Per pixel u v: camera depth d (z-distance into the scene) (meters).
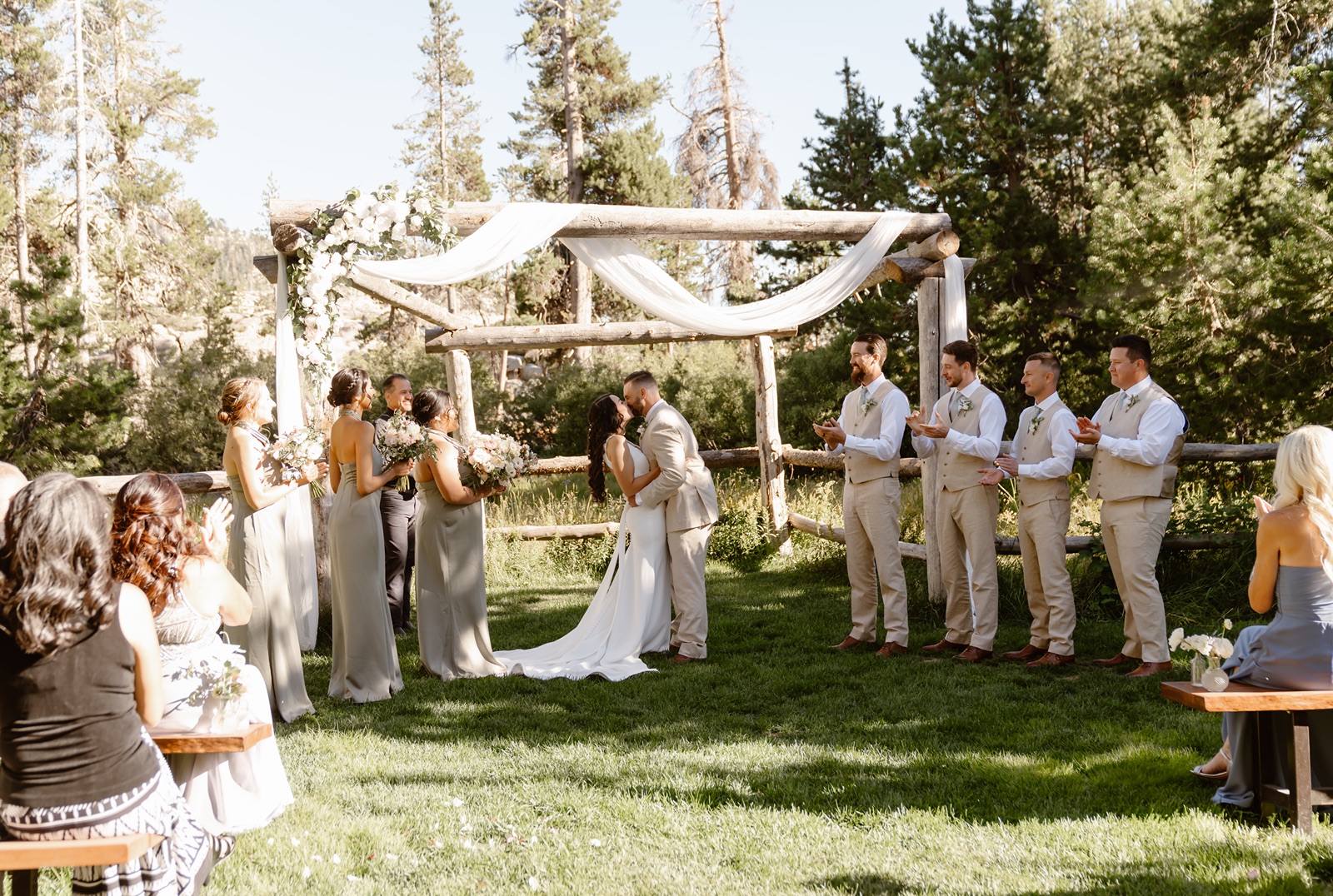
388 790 3.92
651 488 6.19
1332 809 3.47
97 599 2.34
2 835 2.35
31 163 24.55
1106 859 3.18
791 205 21.17
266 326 23.28
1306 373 9.40
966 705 5.08
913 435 6.82
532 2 27.14
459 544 5.87
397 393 6.55
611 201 26.80
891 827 3.50
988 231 13.88
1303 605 3.42
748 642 6.66
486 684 5.65
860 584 6.48
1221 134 11.36
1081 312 13.88
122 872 2.38
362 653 5.39
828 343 18.89
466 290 28.08
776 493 10.20
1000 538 7.54
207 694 3.15
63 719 2.31
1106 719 4.77
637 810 3.69
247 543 4.90
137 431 18.83
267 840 3.37
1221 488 9.09
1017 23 14.64
